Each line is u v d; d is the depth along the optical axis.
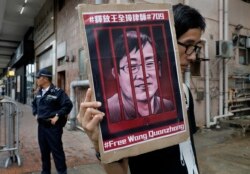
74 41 8.09
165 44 0.91
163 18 0.91
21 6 12.81
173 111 0.90
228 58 8.05
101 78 0.79
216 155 5.06
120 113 0.81
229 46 7.78
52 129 3.44
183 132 0.91
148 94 0.86
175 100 0.91
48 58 11.92
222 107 8.13
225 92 8.16
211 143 5.96
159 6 0.91
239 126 7.50
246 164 4.55
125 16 0.84
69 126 7.52
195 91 7.46
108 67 0.80
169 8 0.93
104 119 0.78
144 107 0.85
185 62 1.05
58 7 9.95
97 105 0.77
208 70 7.72
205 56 7.58
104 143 0.78
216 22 8.09
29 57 16.39
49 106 3.46
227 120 8.01
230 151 5.34
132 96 0.83
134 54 0.85
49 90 3.51
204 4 7.70
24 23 15.70
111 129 0.79
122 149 0.80
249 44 9.05
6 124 4.45
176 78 0.92
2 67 33.94
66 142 6.03
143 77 0.85
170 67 0.91
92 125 0.76
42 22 12.80
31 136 6.84
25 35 18.20
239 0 8.97
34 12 13.83
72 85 7.53
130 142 0.81
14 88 23.34
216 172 4.17
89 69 0.78
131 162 0.95
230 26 8.66
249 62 9.31
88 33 0.78
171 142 0.89
